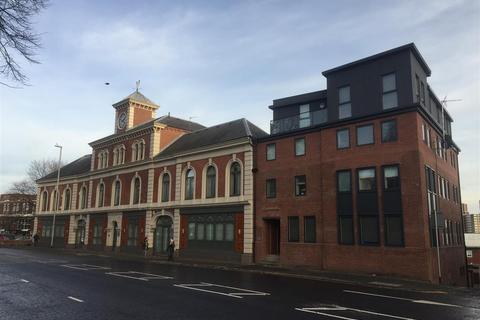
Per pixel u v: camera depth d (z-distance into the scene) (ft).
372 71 80.48
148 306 37.52
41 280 56.54
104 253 133.59
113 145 152.35
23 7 21.15
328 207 81.41
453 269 86.99
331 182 81.82
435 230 74.18
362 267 74.38
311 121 90.17
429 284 61.82
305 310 36.70
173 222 117.60
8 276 61.36
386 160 74.38
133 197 137.18
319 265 81.15
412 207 69.87
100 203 154.81
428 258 67.31
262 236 93.61
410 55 75.92
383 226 73.05
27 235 280.51
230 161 103.55
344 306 39.60
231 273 73.41
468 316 35.70
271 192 93.66
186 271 75.25
